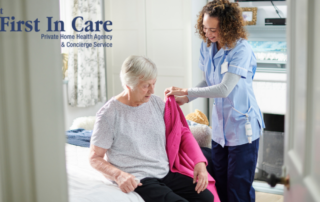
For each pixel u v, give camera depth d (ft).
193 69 11.48
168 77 11.78
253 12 9.86
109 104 5.78
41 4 2.48
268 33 9.77
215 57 6.78
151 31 11.74
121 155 5.76
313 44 2.55
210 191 6.17
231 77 6.41
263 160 9.73
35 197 2.64
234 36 6.31
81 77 11.32
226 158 7.33
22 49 2.48
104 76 12.26
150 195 5.42
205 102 12.42
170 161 6.16
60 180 2.71
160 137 6.07
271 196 8.76
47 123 2.60
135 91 5.67
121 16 12.01
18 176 2.60
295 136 3.11
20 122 2.54
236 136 6.80
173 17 11.39
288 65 3.34
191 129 8.36
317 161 2.41
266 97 10.03
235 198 7.01
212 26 6.36
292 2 3.18
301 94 2.88
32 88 2.51
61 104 2.66
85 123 9.72
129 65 5.65
